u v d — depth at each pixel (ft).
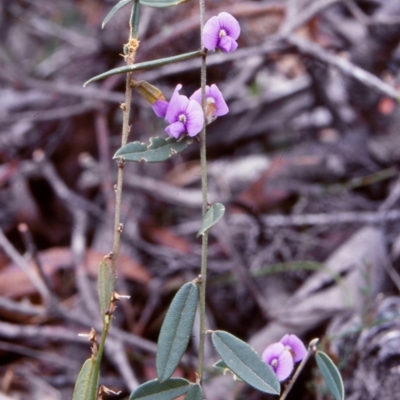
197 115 1.31
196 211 2.59
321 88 2.68
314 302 1.95
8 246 1.95
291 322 1.94
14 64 3.50
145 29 2.73
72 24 3.75
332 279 2.00
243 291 2.17
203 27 1.32
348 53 2.83
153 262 2.37
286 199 2.45
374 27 2.63
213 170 2.70
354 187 2.49
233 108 2.84
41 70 3.34
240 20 2.79
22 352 1.95
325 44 2.84
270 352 1.36
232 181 2.67
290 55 2.77
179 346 1.32
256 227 2.38
